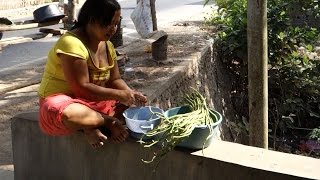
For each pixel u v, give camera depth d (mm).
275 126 7883
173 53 7703
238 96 8875
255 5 4398
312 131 7559
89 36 2949
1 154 4266
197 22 10766
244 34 8195
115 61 3211
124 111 3154
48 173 3402
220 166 2729
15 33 10391
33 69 7469
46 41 10094
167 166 2891
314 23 9156
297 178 2531
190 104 2992
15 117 3469
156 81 6160
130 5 15500
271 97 8266
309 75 8102
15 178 3594
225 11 9336
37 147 3408
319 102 8164
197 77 7398
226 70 8914
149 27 7062
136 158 2984
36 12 6684
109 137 3033
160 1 15930
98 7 2838
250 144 4773
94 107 3018
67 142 3252
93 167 3178
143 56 7508
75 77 2869
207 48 8172
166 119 2758
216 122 2836
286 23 8039
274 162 2715
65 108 2828
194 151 2828
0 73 7195
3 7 15328
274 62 8109
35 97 5953
